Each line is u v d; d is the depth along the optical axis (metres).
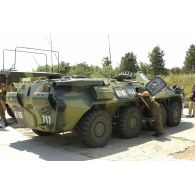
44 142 8.28
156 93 9.41
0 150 7.48
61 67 17.81
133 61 37.25
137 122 8.65
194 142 8.09
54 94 6.88
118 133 8.57
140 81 10.02
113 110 8.25
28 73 12.38
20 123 8.34
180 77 30.80
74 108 7.03
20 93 7.79
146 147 7.59
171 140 8.30
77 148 7.58
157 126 8.78
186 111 15.01
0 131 9.84
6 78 12.02
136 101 8.80
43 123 7.34
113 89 8.22
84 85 7.41
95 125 7.41
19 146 7.87
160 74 40.31
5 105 10.98
